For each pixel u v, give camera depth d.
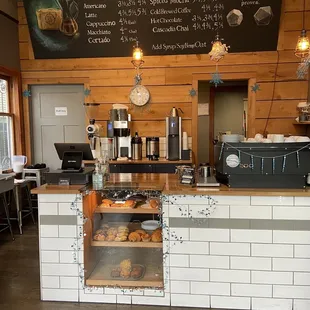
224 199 2.26
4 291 2.58
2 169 4.33
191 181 2.44
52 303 2.42
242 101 5.66
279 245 2.24
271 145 2.21
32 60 4.61
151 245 2.44
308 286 2.23
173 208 2.31
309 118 3.89
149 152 4.28
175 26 4.25
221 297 2.32
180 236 2.32
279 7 4.06
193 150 4.50
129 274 2.45
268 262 2.25
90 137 4.12
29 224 4.34
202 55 4.38
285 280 2.25
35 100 4.79
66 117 4.78
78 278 2.43
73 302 2.44
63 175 2.52
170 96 4.48
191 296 2.34
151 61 4.46
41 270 2.45
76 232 2.40
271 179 2.25
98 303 2.42
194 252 2.32
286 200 2.20
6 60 4.27
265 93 4.35
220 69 4.37
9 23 4.33
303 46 3.15
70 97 4.75
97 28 4.36
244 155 2.24
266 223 2.23
